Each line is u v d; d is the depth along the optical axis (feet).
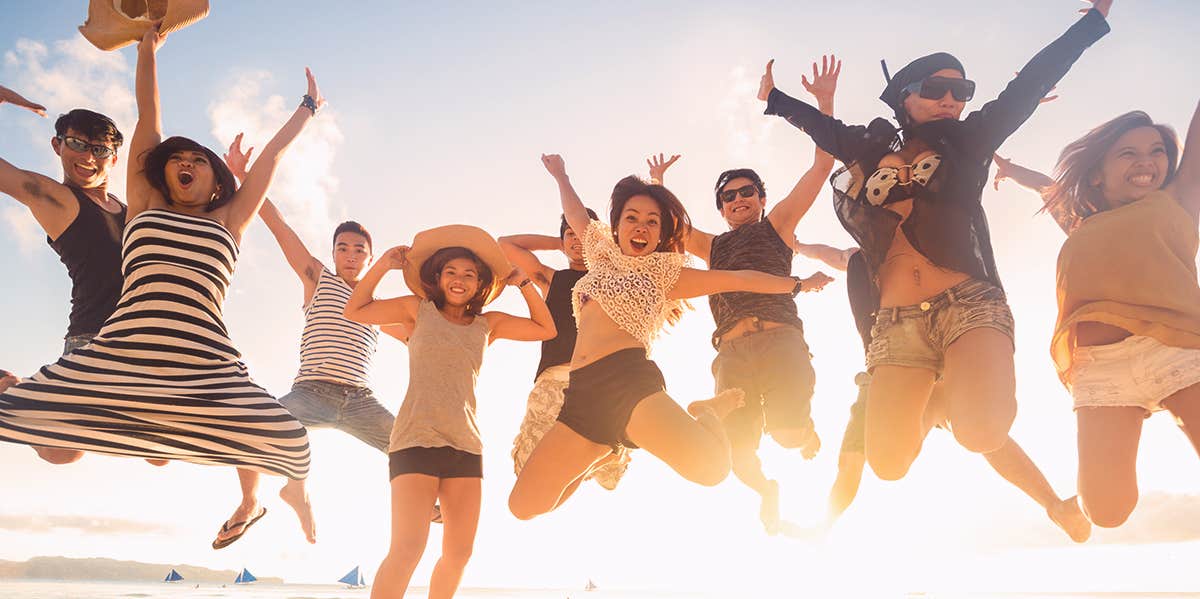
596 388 13.20
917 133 12.97
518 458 17.70
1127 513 13.19
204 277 14.58
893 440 12.62
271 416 14.53
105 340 13.93
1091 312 13.48
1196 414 12.60
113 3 15.61
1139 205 14.03
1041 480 15.38
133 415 13.73
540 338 16.16
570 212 18.49
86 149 17.02
